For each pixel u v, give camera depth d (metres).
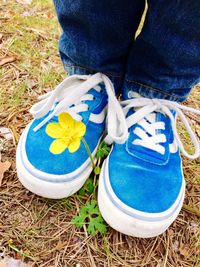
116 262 0.26
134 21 0.27
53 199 0.28
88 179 0.29
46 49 0.43
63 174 0.27
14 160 0.31
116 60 0.29
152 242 0.27
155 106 0.29
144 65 0.27
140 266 0.26
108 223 0.26
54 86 0.38
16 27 0.45
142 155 0.28
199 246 0.28
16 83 0.38
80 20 0.26
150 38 0.25
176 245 0.28
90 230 0.27
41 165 0.27
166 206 0.26
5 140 0.32
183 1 0.23
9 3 0.49
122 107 0.30
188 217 0.29
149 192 0.26
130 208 0.25
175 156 0.29
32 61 0.41
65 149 0.27
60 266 0.25
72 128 0.25
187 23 0.24
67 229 0.27
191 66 0.26
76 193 0.29
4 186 0.29
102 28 0.26
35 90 0.38
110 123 0.28
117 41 0.27
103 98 0.30
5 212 0.27
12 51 0.42
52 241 0.26
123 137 0.27
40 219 0.27
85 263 0.26
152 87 0.28
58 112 0.28
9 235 0.26
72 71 0.30
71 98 0.28
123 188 0.26
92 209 0.28
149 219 0.25
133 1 0.25
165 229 0.26
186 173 0.32
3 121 0.34
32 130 0.29
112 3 0.25
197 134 0.37
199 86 0.43
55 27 0.46
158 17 0.24
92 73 0.30
